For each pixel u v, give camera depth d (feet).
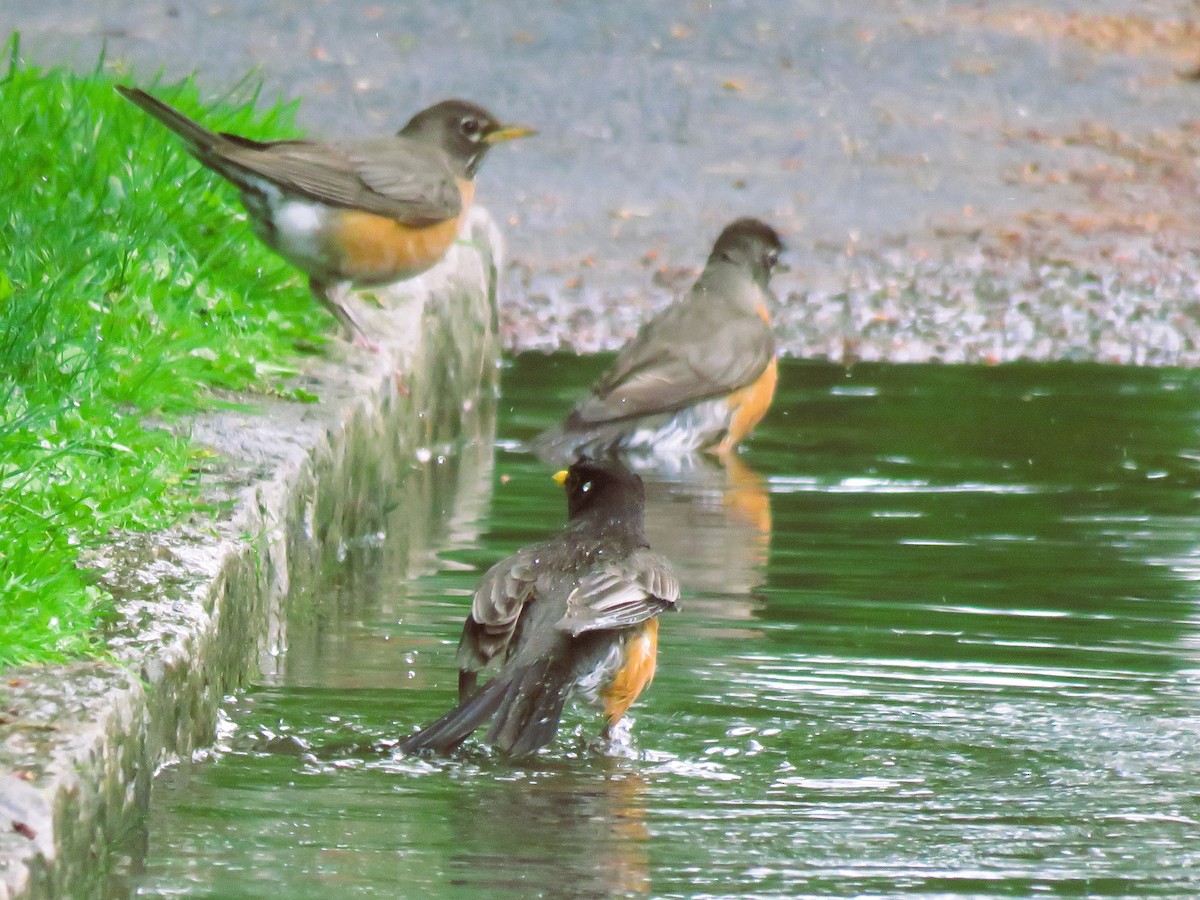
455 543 42.50
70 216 46.26
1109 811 27.40
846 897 24.11
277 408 41.22
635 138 89.40
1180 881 24.80
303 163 45.78
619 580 30.42
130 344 41.60
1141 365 62.75
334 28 98.89
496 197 81.46
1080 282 73.36
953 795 28.07
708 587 38.70
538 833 26.11
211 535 32.58
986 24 107.34
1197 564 40.52
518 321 67.05
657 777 28.71
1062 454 50.96
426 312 51.42
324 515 39.55
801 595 38.27
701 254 75.87
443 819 26.68
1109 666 34.04
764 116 93.15
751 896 24.08
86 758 23.82
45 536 30.48
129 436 36.37
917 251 77.15
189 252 46.98
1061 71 101.35
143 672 26.91
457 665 32.81
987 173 87.86
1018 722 31.27
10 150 49.42
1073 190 86.12
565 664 29.78
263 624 34.06
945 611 37.19
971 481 47.85
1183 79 101.24
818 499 46.55
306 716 30.94
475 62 96.43
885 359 63.05
